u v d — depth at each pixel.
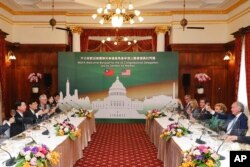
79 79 11.69
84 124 7.57
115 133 9.53
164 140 5.64
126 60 11.66
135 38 14.17
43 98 8.27
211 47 11.95
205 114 7.38
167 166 5.43
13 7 11.37
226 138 4.49
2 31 9.87
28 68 12.26
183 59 12.11
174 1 10.62
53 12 11.85
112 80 11.69
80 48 12.84
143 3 11.09
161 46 12.39
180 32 11.95
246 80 9.11
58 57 11.66
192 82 12.20
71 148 5.52
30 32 12.07
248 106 8.92
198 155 3.27
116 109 11.73
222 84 12.10
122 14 7.76
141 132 9.70
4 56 10.36
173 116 8.14
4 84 10.44
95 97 11.71
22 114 6.30
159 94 11.66
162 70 11.64
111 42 14.60
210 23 11.87
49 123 6.54
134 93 11.70
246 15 9.58
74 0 10.48
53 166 3.88
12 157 3.69
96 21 12.22
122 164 6.16
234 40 10.46
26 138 4.92
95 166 6.01
